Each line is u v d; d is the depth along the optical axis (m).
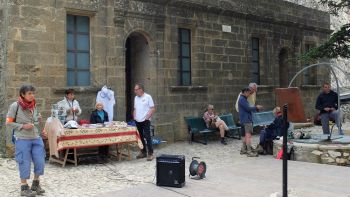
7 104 10.97
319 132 17.22
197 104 15.82
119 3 13.21
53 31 11.70
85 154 11.74
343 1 16.20
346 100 21.34
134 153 12.60
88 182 8.62
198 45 15.88
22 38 11.13
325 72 23.67
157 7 14.39
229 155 12.27
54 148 10.07
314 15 22.84
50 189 8.01
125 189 7.94
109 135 10.66
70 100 11.41
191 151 13.14
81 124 11.69
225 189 7.91
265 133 12.37
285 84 21.19
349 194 7.54
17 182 8.62
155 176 8.98
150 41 14.28
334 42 14.86
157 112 14.37
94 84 12.68
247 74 18.08
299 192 7.66
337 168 9.97
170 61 14.87
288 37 20.80
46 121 10.84
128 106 15.10
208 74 16.28
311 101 22.31
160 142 13.75
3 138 11.37
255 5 18.52
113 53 13.09
